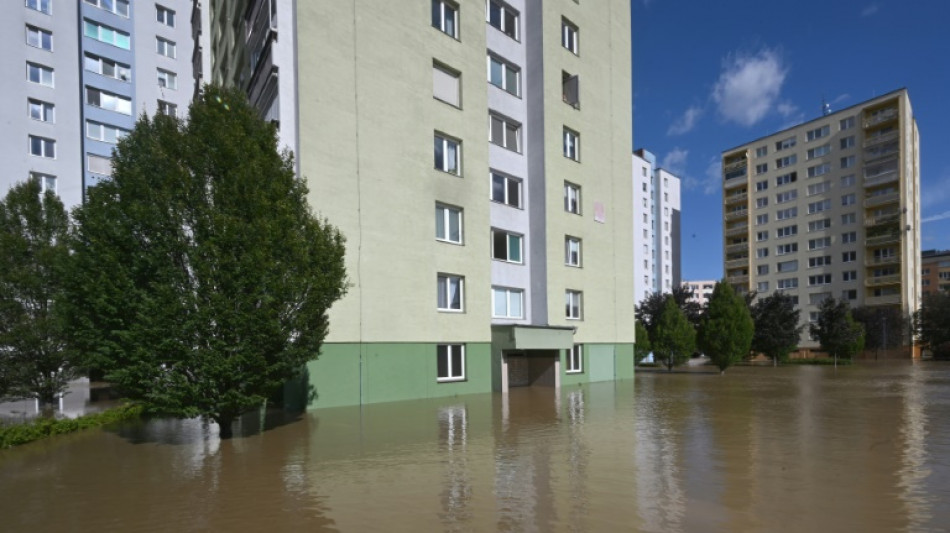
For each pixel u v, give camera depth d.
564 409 14.17
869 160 60.59
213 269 8.69
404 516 5.50
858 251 61.09
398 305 16.33
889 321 55.00
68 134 34.41
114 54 37.25
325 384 14.36
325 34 15.17
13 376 14.16
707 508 5.68
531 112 22.41
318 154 14.72
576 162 23.56
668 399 16.80
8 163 31.97
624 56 27.33
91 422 11.62
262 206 9.34
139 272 8.84
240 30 20.14
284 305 9.41
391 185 16.45
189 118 10.01
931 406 14.77
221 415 9.73
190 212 9.12
